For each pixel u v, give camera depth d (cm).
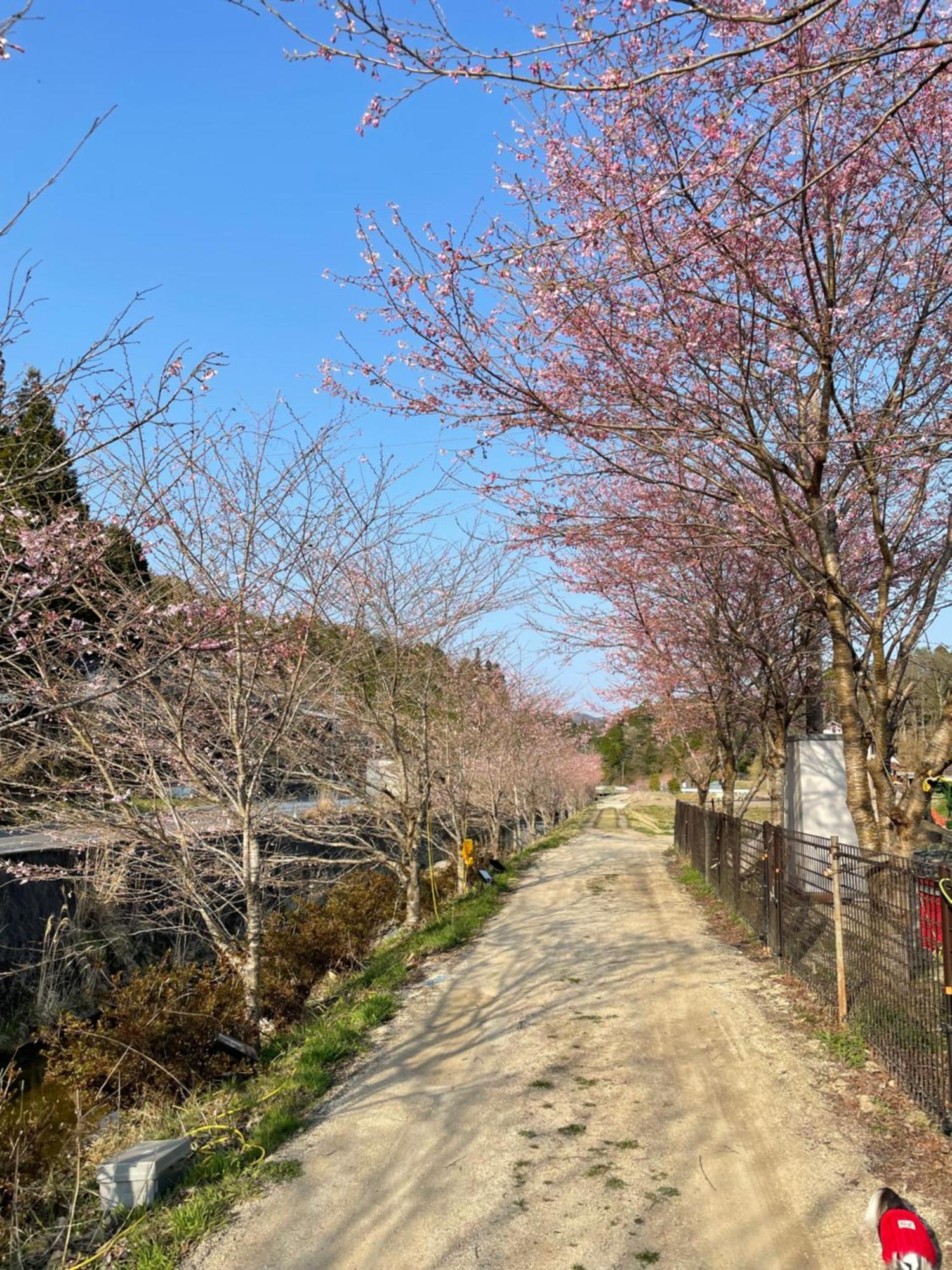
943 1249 385
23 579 543
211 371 514
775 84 643
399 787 1395
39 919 1110
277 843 1203
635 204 548
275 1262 417
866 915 651
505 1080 633
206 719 902
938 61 620
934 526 938
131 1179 507
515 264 643
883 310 722
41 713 444
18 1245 505
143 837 865
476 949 1106
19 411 440
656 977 903
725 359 712
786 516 760
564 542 838
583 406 725
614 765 9038
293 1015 929
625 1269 388
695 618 1243
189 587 798
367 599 1219
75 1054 703
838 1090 579
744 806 1505
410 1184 484
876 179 695
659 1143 513
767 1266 385
